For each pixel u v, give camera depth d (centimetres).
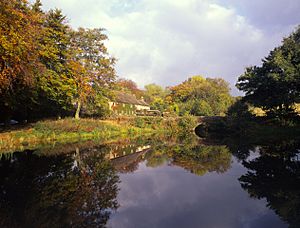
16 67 1438
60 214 519
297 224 470
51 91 2211
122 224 474
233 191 691
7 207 557
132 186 748
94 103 3020
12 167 982
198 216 518
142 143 2009
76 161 1136
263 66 3180
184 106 5644
